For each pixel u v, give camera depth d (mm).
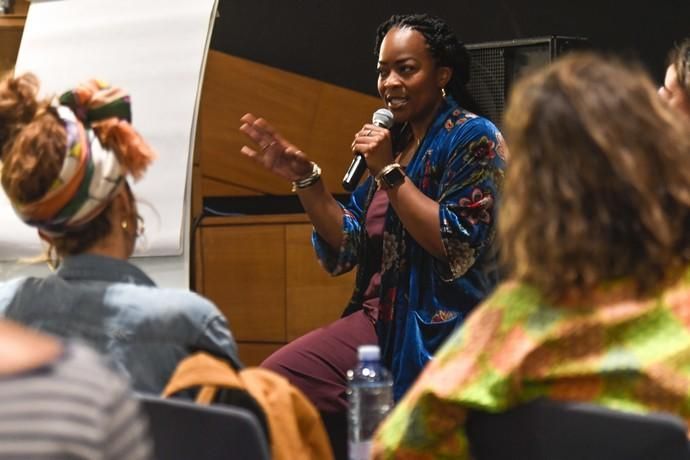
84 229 2529
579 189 1897
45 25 4871
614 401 1889
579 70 1970
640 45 5734
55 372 1159
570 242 1890
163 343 2439
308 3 6234
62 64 4773
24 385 1141
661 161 1911
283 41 6285
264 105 5836
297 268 5402
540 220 1914
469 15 6023
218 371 2326
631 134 1904
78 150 2465
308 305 5398
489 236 3934
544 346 1908
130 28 4699
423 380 2027
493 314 1979
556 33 5879
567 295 1914
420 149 4109
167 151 4520
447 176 3990
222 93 5828
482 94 4793
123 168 2541
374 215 4215
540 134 1931
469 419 2012
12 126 2537
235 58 5832
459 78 4273
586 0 5816
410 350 4000
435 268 4004
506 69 4766
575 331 1894
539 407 1900
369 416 3150
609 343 1889
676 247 1925
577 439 1855
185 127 4520
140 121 4570
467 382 1962
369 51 6168
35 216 2488
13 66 5578
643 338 1882
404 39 4152
